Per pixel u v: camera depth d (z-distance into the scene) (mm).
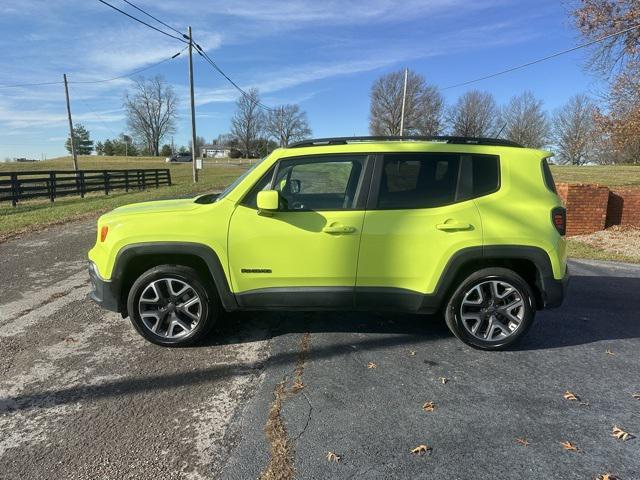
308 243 3965
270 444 2859
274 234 3967
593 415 3203
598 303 5617
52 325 4746
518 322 4102
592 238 9750
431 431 3002
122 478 2574
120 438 2920
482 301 4125
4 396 3400
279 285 4055
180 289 4133
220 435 2951
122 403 3311
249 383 3594
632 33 14453
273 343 4309
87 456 2752
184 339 4156
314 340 4379
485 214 3988
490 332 4137
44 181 17234
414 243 3969
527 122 70562
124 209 4379
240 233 3975
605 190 10094
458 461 2721
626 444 2891
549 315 5168
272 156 4168
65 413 3188
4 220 11820
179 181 35250
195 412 3203
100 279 4102
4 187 16672
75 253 8141
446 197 4043
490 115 69625
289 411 3215
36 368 3818
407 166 4070
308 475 2596
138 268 4234
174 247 3971
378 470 2641
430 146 4117
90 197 19594
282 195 4090
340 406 3279
